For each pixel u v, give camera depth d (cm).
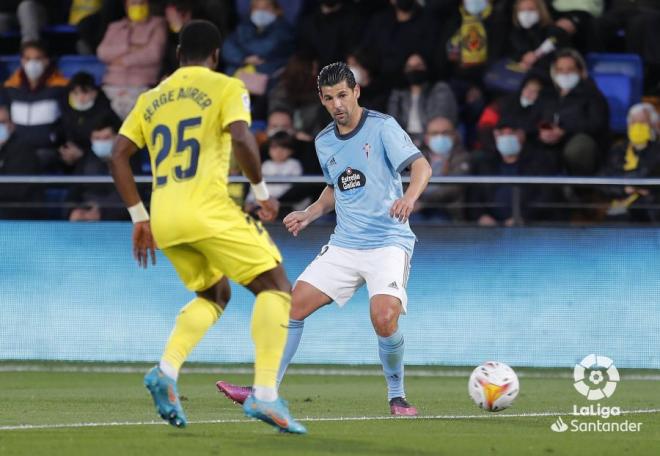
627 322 3928
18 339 4122
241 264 2102
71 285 4100
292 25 5109
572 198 4209
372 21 4928
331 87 2639
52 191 4525
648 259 3919
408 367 3981
